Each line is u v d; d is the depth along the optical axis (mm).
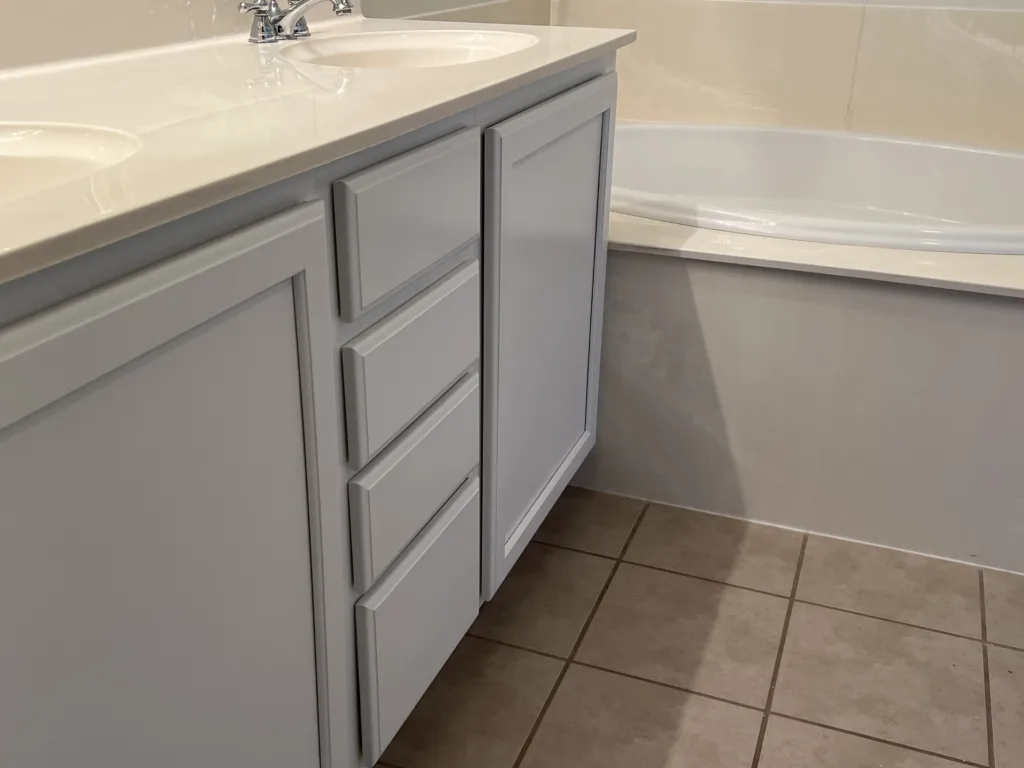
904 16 2223
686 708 1329
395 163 864
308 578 858
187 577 697
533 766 1234
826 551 1672
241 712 795
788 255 1536
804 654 1431
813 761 1244
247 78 1051
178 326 625
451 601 1156
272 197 718
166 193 586
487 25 1548
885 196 2297
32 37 1057
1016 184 2123
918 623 1499
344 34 1418
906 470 1615
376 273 854
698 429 1721
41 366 529
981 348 1486
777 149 2354
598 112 1392
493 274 1118
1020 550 1601
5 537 542
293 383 782
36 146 813
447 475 1083
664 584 1584
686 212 1693
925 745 1271
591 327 1593
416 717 1311
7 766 576
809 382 1611
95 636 623
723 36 2395
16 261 490
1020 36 2141
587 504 1807
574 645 1446
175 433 656
